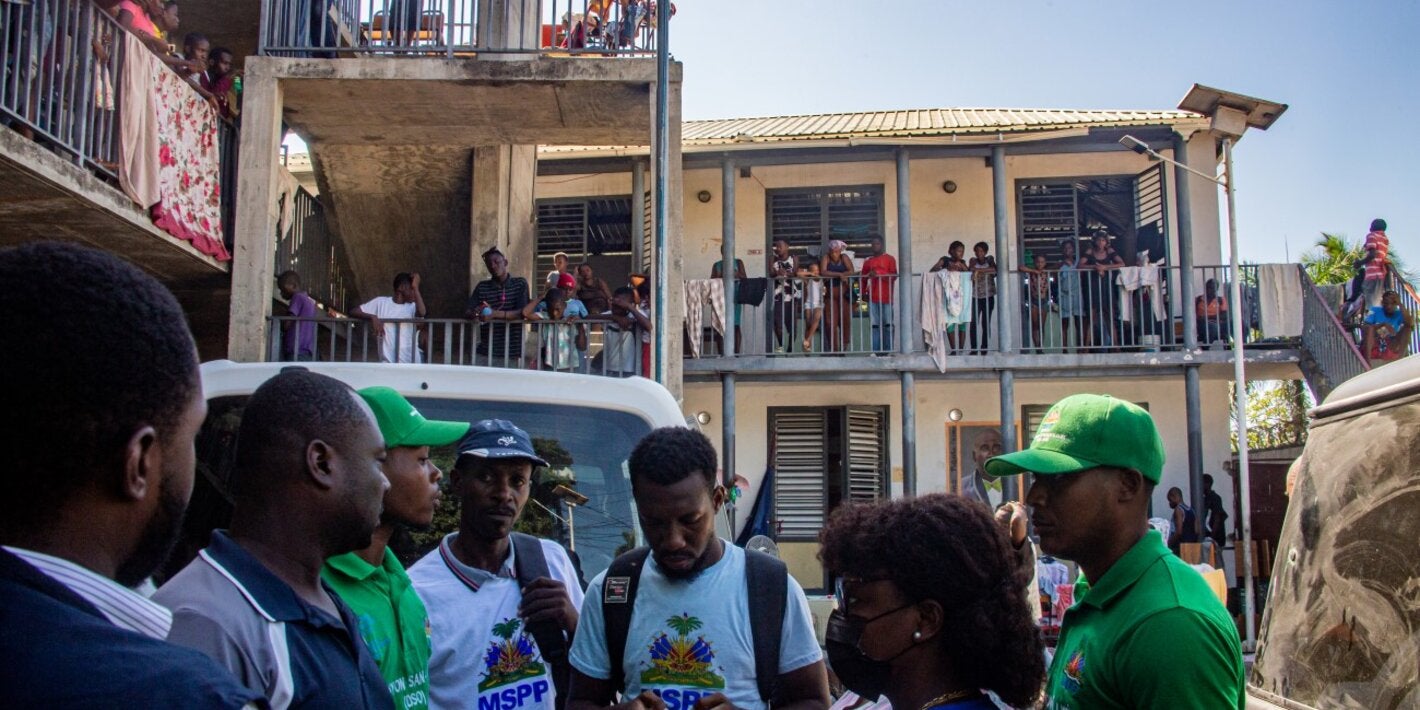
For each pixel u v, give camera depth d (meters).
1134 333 14.27
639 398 4.10
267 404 2.05
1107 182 15.68
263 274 9.79
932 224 15.83
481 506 3.12
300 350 10.35
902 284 14.29
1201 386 15.40
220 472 3.88
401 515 2.72
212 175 10.07
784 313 14.73
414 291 10.91
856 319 15.37
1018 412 15.51
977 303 14.45
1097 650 2.16
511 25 10.92
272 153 9.88
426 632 2.79
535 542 3.38
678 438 2.72
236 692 1.20
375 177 11.86
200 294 11.24
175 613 1.81
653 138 9.78
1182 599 2.09
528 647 3.12
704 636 2.67
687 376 14.88
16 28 7.43
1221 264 14.66
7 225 8.69
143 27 8.99
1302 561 3.02
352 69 9.89
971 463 15.54
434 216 12.27
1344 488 2.86
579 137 11.28
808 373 14.70
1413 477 2.60
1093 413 2.34
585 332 10.41
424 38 11.12
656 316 9.12
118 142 8.45
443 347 12.68
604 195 16.09
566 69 9.84
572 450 4.04
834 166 16.05
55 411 1.20
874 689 2.03
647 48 9.97
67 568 1.21
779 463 15.71
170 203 9.20
